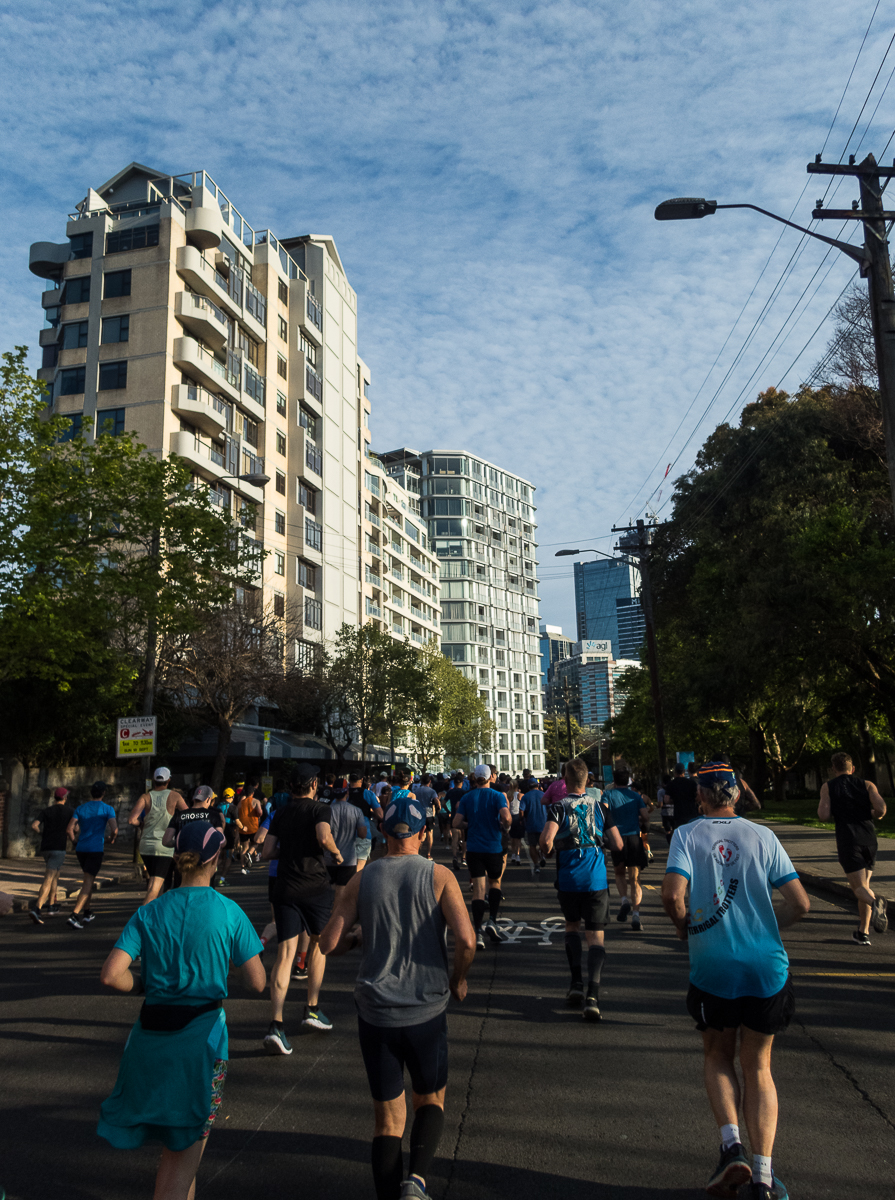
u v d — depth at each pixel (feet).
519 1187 12.53
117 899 50.24
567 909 22.85
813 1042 19.10
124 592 68.64
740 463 106.01
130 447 71.61
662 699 121.49
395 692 162.09
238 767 150.92
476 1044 19.58
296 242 206.80
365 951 11.84
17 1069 18.26
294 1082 17.20
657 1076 17.21
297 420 186.60
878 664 94.94
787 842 64.23
